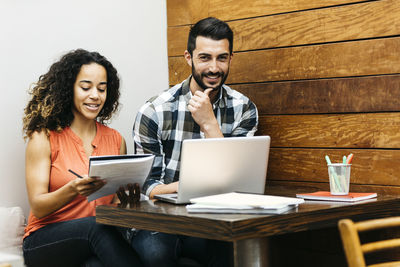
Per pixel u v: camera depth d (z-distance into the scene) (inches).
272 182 96.5
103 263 74.3
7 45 88.5
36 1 92.3
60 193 76.3
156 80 111.0
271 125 95.9
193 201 62.3
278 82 94.6
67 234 76.7
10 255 79.4
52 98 84.6
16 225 83.7
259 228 55.0
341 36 86.1
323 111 88.7
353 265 50.1
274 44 94.6
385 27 81.3
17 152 89.9
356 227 52.5
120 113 104.7
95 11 101.0
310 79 90.3
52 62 94.4
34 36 92.0
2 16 88.0
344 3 85.5
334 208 62.4
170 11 109.4
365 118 83.9
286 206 60.3
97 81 87.1
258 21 96.4
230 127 94.1
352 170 85.6
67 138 85.4
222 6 101.5
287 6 92.4
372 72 82.9
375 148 83.0
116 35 104.3
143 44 108.9
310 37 89.8
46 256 78.3
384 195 74.8
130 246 75.5
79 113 87.5
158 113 91.1
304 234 90.0
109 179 70.5
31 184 81.0
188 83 93.4
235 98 94.4
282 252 93.7
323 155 89.1
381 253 79.7
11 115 89.1
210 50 86.7
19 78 90.1
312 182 90.7
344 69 86.0
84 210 84.5
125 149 95.4
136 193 75.1
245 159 70.6
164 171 92.3
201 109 86.0
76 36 98.0
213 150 67.5
